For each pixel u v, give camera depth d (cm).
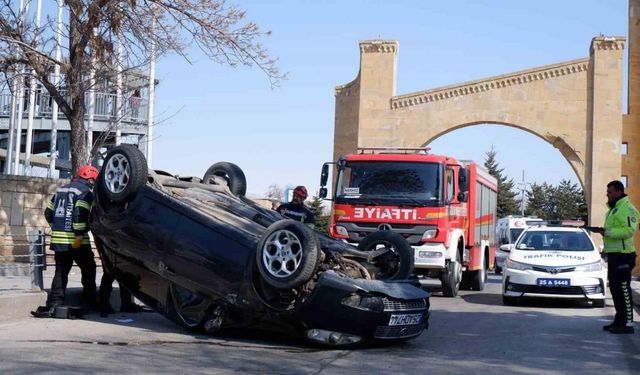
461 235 1806
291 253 859
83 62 1698
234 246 915
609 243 1140
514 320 1287
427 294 980
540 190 11662
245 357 838
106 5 1662
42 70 1702
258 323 923
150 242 968
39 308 1091
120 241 999
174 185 1049
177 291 981
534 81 4088
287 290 873
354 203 1678
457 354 909
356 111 4306
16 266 1438
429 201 1644
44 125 2667
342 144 4369
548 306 1597
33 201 1791
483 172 2155
